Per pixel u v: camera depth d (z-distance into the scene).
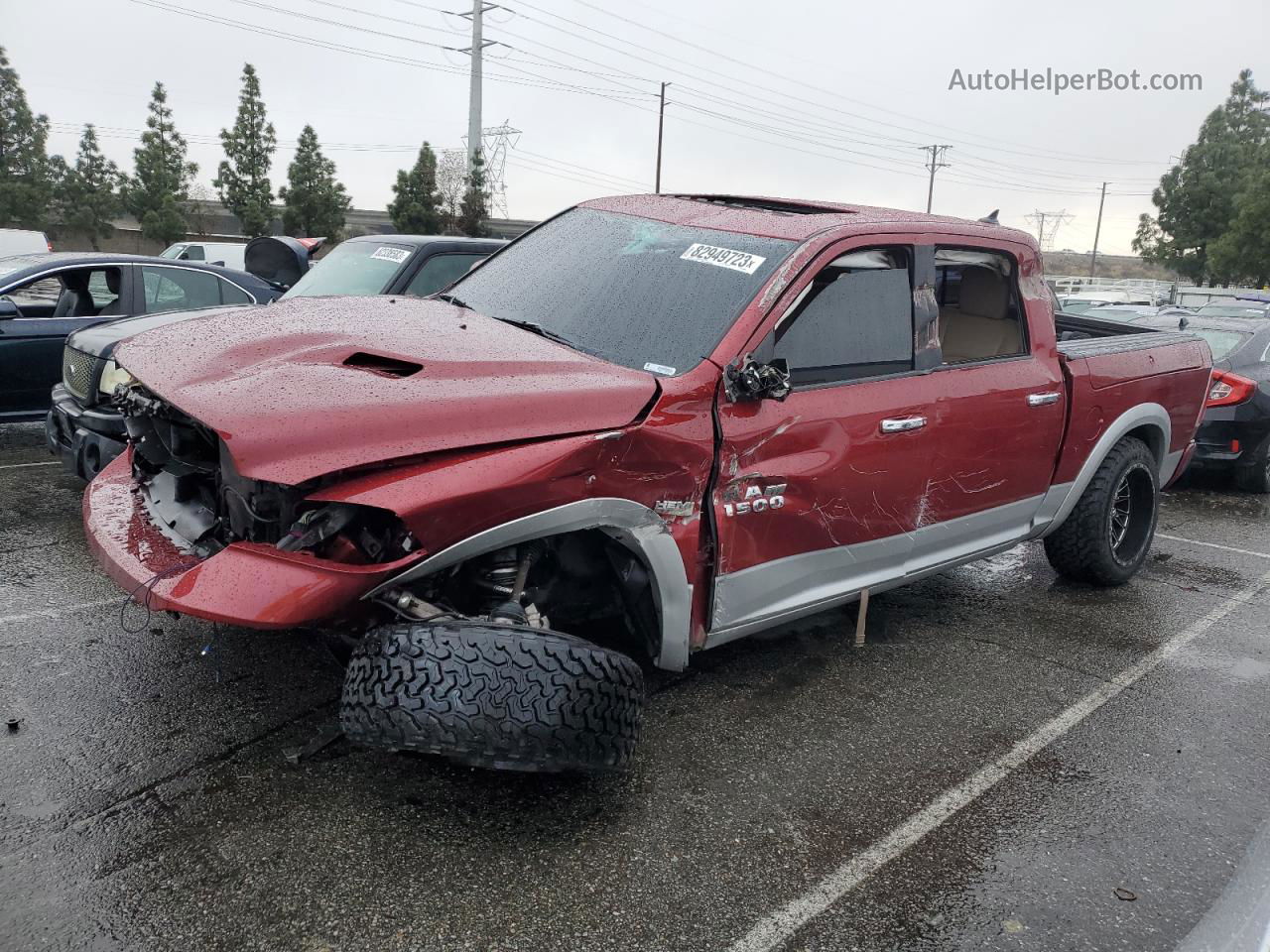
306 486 2.49
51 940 2.24
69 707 3.31
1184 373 5.29
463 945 2.31
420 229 36.88
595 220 4.14
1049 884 2.71
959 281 4.14
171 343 3.15
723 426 3.10
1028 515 4.55
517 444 2.68
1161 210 55.44
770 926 2.45
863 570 3.79
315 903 2.41
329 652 2.96
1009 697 3.90
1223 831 3.03
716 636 3.30
